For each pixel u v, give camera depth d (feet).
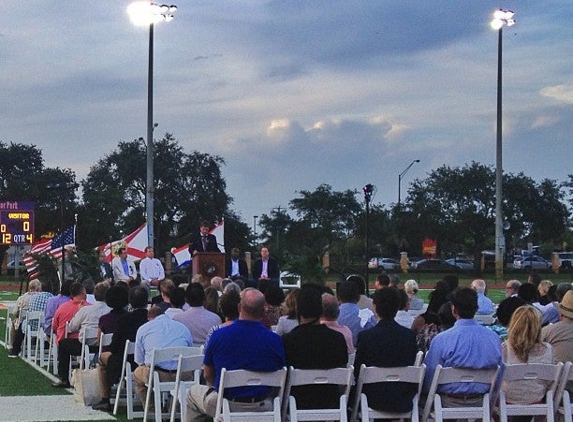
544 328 32.65
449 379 28.96
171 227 268.62
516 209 236.63
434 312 41.75
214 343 28.07
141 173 269.64
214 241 79.82
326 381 28.19
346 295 37.32
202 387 30.04
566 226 245.65
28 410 38.45
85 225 230.27
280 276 84.74
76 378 39.81
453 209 236.63
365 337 29.25
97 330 43.47
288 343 28.32
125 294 40.98
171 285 42.65
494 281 173.58
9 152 309.42
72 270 94.89
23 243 154.20
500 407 29.63
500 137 160.45
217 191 271.69
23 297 57.72
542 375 29.71
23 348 56.80
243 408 27.84
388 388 28.71
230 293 33.06
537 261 232.32
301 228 254.68
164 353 33.94
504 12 154.81
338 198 255.70
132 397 37.63
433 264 224.33
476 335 29.07
